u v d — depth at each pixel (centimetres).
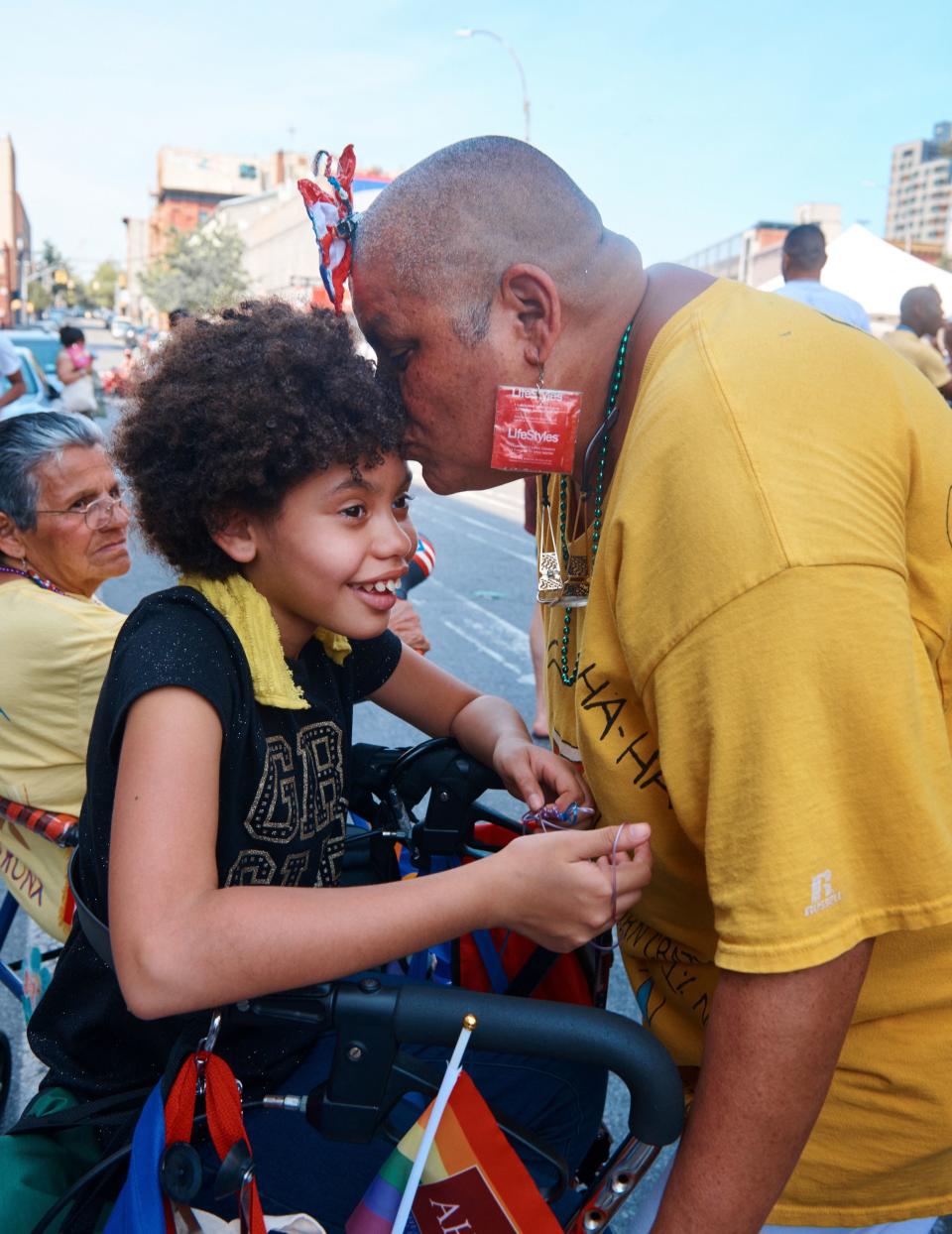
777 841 88
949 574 99
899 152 12562
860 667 87
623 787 108
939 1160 111
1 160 8344
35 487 175
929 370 630
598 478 117
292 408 102
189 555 110
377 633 114
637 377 111
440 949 142
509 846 103
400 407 111
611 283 110
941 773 95
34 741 156
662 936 120
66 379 1169
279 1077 116
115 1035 114
